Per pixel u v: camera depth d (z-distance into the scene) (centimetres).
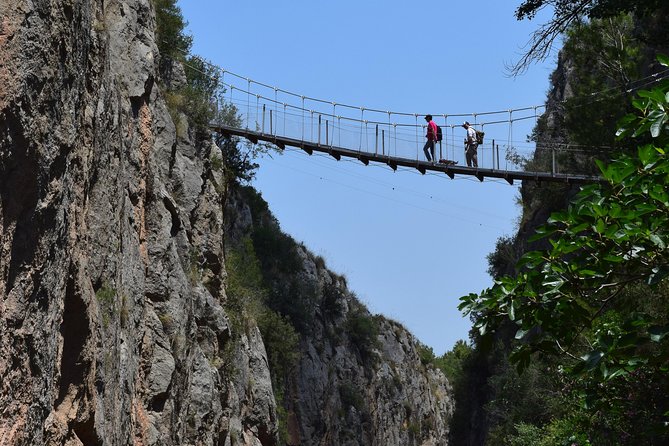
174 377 2523
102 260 1862
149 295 2539
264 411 3906
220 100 4069
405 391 8300
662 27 2939
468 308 1120
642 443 1633
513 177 4009
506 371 4772
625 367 1002
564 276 1064
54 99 1202
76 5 1309
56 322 1248
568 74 4784
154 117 2784
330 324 6850
